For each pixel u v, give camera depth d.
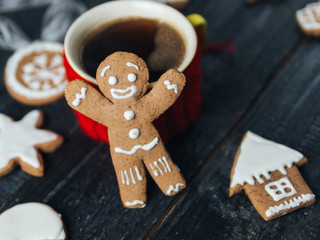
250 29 0.38
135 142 0.25
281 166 0.28
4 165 0.29
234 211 0.27
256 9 0.39
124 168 0.26
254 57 0.36
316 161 0.29
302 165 0.29
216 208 0.28
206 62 0.36
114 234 0.27
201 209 0.28
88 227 0.28
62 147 0.32
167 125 0.29
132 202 0.26
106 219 0.28
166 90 0.25
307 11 0.37
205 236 0.27
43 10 0.40
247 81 0.35
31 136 0.31
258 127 0.32
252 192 0.27
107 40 0.29
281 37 0.37
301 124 0.31
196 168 0.30
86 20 0.29
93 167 0.30
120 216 0.28
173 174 0.26
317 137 0.31
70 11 0.39
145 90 0.25
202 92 0.34
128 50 0.28
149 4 0.30
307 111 0.32
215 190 0.29
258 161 0.29
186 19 0.28
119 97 0.24
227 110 0.33
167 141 0.31
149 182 0.29
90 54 0.28
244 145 0.30
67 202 0.29
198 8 0.40
